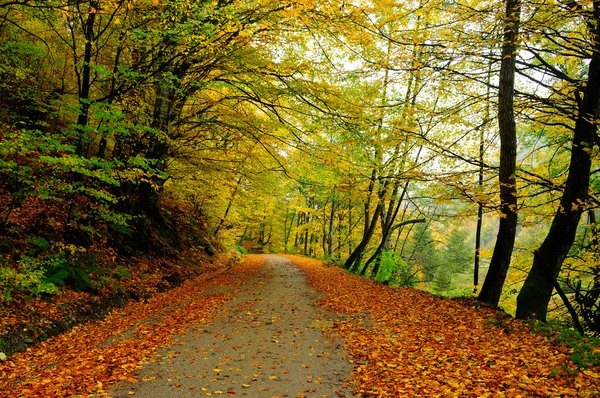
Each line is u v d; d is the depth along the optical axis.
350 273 19.52
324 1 8.28
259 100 12.07
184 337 7.43
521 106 10.66
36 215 9.91
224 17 8.95
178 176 16.05
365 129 11.70
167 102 13.41
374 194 15.88
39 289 6.84
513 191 9.02
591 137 8.34
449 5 9.66
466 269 33.19
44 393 4.68
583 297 11.62
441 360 5.82
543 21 8.54
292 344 7.10
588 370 4.79
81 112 8.90
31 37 11.90
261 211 35.91
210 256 20.83
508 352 5.91
